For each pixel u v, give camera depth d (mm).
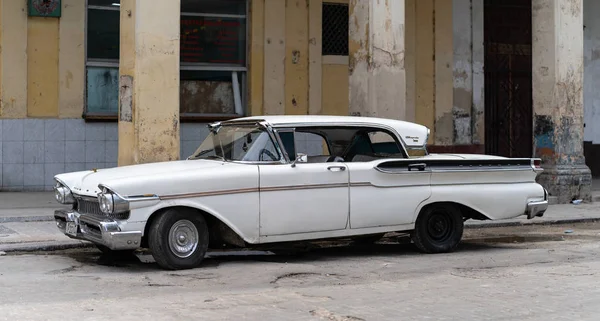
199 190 7633
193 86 16297
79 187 8023
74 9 15039
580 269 7887
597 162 20656
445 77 18266
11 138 14688
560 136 14984
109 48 15422
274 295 6430
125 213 7402
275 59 16688
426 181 8812
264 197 7953
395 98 12914
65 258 8398
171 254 7594
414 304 6113
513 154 19422
